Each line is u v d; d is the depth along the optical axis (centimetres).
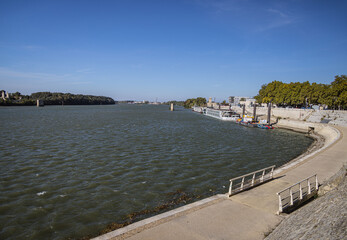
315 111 9731
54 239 1520
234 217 1393
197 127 8356
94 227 1656
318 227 952
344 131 5741
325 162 2766
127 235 1176
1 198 2102
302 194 1698
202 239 1155
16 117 10562
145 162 3331
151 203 2030
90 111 17650
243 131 7656
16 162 3206
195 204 1558
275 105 14625
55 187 2372
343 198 1119
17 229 1630
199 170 3005
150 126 8106
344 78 9344
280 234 1116
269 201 1631
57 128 6875
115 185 2448
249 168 3177
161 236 1171
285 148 4800
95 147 4272
